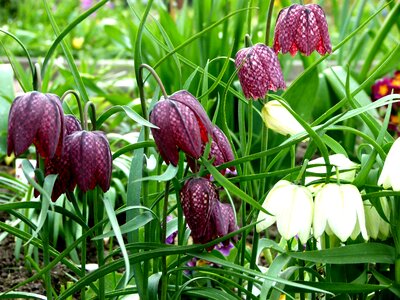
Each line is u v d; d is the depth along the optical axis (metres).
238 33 1.34
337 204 0.79
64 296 0.78
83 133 0.75
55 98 0.73
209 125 0.76
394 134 1.60
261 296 0.79
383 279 0.84
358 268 0.87
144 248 0.79
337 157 0.85
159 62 0.79
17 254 1.11
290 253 0.81
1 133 1.25
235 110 1.38
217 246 1.01
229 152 0.79
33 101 0.72
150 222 0.82
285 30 0.85
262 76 0.82
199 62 1.43
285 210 0.79
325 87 1.40
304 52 0.85
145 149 0.82
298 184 0.82
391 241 0.88
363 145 0.87
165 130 0.74
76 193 1.16
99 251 0.80
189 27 1.68
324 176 0.83
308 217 0.79
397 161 0.79
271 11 0.86
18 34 2.83
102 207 0.80
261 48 0.82
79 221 0.78
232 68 1.35
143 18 0.76
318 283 0.82
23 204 0.76
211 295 0.83
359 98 1.33
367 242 0.85
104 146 0.75
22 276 1.10
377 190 0.84
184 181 0.79
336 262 0.81
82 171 0.74
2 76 1.33
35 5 3.43
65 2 3.48
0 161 1.51
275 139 1.30
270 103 0.84
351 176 0.84
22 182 1.23
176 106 0.74
